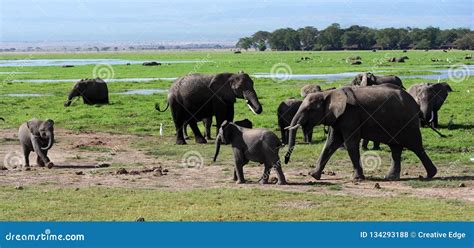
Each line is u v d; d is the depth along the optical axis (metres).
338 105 20.06
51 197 17.22
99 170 21.56
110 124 33.72
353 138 20.11
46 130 22.72
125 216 15.38
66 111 39.59
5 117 36.56
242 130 19.56
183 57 154.88
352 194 17.77
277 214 15.52
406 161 23.00
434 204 16.50
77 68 96.56
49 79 72.69
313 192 17.98
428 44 187.00
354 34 198.50
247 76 28.00
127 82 63.91
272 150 19.11
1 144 27.62
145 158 24.33
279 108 27.08
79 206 16.31
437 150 25.14
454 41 186.50
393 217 15.26
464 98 44.12
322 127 30.84
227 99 27.92
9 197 17.27
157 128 32.09
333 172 21.17
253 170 21.66
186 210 15.90
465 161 22.84
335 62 104.75
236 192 17.83
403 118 20.27
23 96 50.12
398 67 87.44
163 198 17.14
